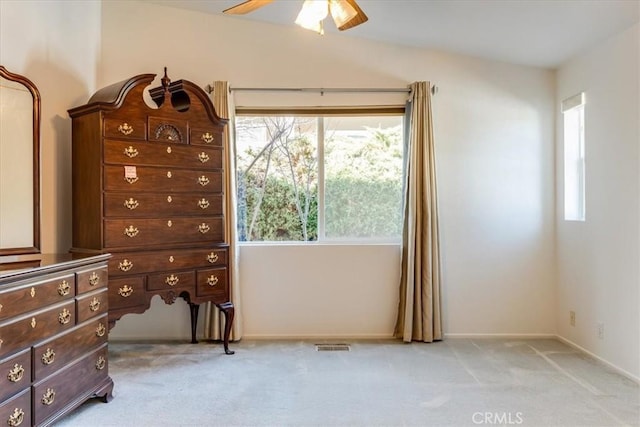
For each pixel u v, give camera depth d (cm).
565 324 370
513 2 284
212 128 339
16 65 293
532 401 252
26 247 288
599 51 321
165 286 317
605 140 315
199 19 380
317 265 386
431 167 373
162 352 344
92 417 234
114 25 374
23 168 289
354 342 371
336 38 384
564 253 371
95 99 312
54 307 216
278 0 339
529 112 387
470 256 386
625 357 296
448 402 251
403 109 386
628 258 292
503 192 386
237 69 383
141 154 306
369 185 394
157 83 376
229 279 365
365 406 247
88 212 302
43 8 315
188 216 328
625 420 229
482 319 386
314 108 386
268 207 395
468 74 386
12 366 190
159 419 232
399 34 363
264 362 321
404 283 376
